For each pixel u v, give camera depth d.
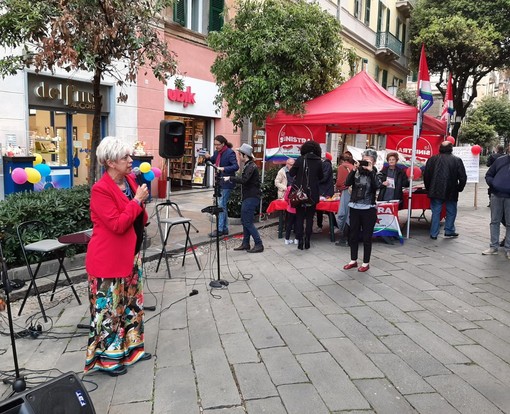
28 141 9.00
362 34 21.91
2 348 3.59
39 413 2.12
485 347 3.57
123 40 5.45
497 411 2.71
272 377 3.09
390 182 7.41
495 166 6.52
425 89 7.35
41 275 5.05
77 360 3.39
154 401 2.82
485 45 19.67
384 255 6.59
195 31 12.86
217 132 14.02
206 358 3.37
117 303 3.09
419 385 2.99
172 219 5.59
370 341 3.65
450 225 7.92
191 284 5.17
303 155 6.63
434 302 4.58
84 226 5.62
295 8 8.66
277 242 7.45
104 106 10.73
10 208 4.95
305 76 8.46
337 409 2.72
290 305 4.47
